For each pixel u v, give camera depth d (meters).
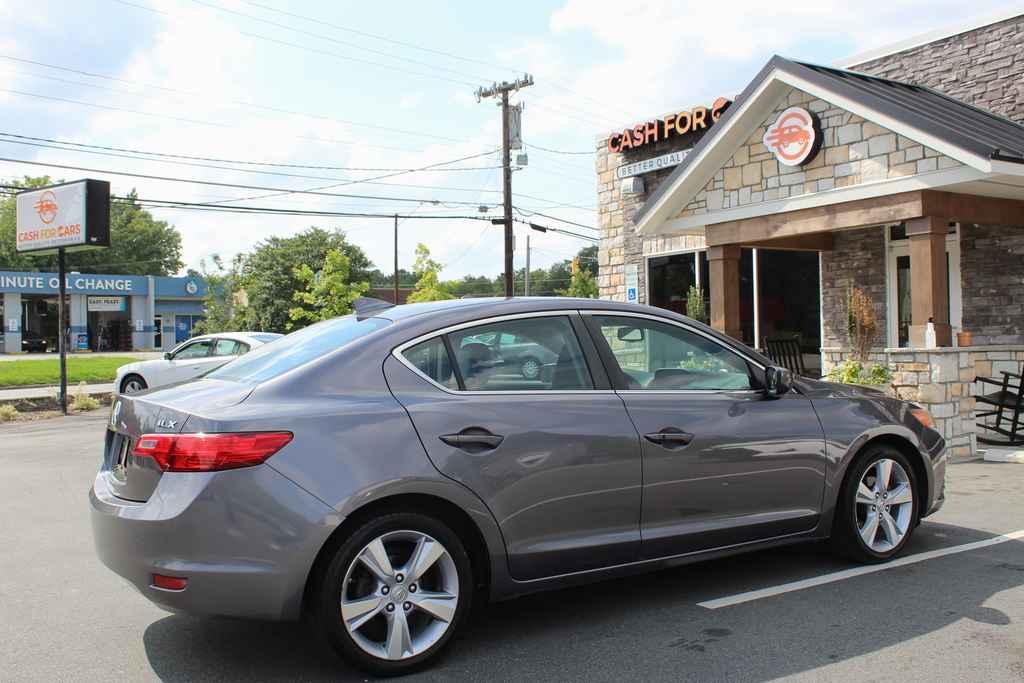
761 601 4.64
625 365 4.57
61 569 5.52
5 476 9.27
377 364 3.97
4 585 5.18
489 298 4.57
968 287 11.96
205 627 4.43
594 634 4.21
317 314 39.03
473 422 3.96
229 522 3.47
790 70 10.44
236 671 3.83
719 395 4.76
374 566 3.66
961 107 11.27
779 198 11.02
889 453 5.29
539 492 4.07
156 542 3.49
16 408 19.31
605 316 4.62
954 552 5.52
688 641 4.09
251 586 3.47
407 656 3.72
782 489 4.82
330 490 3.57
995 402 10.26
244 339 16.00
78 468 9.81
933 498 5.53
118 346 60.34
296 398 3.76
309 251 56.62
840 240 13.53
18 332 53.97
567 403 4.25
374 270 63.81
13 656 4.03
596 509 4.23
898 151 9.59
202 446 3.51
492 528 3.95
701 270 15.71
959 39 12.61
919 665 3.74
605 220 17.86
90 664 3.92
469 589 3.91
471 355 4.18
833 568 5.21
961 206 9.73
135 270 85.69
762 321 14.94
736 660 3.83
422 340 4.11
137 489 3.68
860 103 9.70
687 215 12.43
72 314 56.97
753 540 4.77
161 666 3.90
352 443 3.68
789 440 4.83
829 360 13.60
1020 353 11.09
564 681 3.65
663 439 4.42
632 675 3.69
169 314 62.53
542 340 4.38
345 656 3.62
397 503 3.77
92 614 4.64
